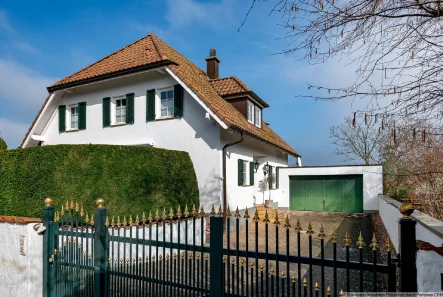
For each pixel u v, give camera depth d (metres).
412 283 2.53
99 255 4.61
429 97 2.90
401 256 2.58
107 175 8.84
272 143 16.67
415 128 3.07
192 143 12.53
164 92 13.59
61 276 5.26
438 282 2.54
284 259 3.09
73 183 8.62
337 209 18.06
